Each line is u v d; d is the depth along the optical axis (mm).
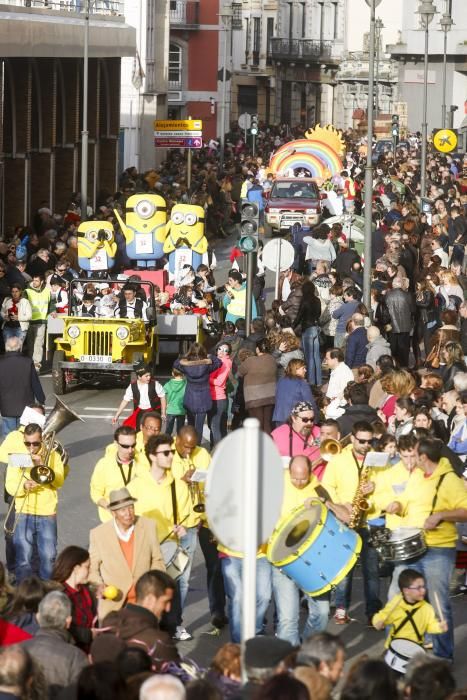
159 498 31484
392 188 131125
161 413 48562
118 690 20375
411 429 37312
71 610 25062
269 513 20750
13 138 103500
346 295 65062
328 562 29156
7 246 73062
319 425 45375
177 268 76062
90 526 41594
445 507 30156
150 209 75062
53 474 34469
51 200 112688
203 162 165750
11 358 48344
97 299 63344
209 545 33000
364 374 44438
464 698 20094
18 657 21078
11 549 35312
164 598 25516
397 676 27656
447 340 54125
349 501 32062
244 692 20672
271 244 65688
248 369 49406
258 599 30234
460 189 141375
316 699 20016
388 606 28375
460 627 33469
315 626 30078
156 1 169625
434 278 70812
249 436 20516
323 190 129000
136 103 158000
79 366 62531
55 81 111438
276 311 62656
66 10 116812
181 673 23391
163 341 68062
